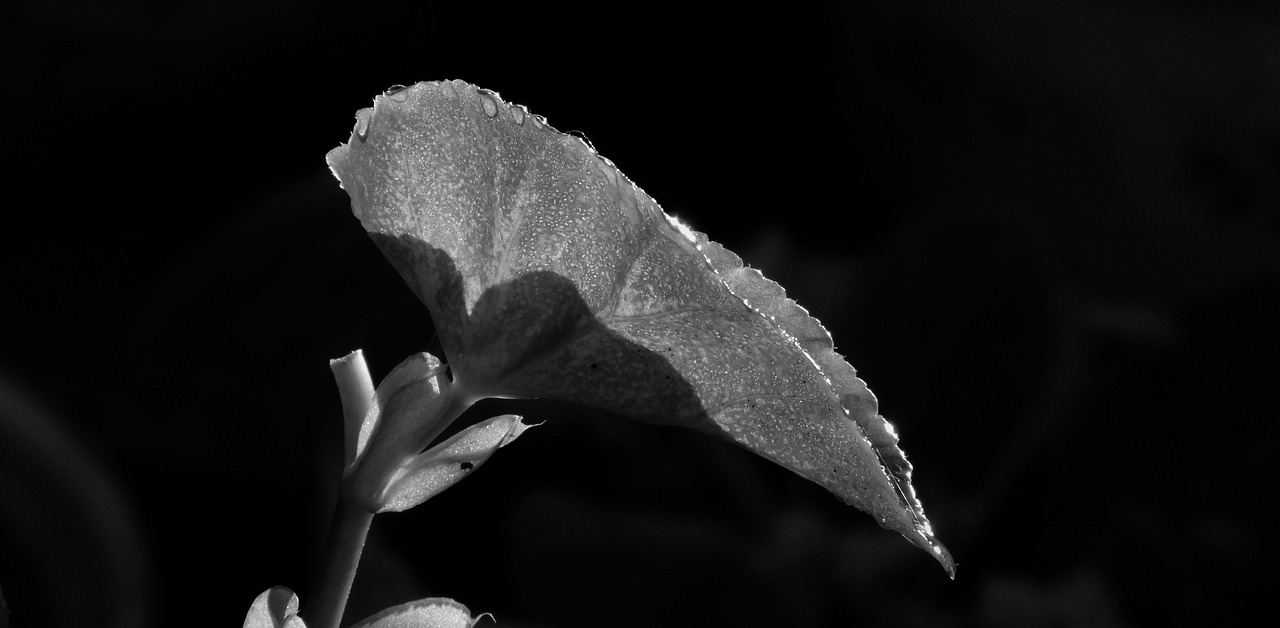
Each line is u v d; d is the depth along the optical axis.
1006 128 2.01
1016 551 1.21
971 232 1.07
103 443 1.15
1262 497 1.27
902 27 2.08
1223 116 2.05
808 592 0.99
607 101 2.16
